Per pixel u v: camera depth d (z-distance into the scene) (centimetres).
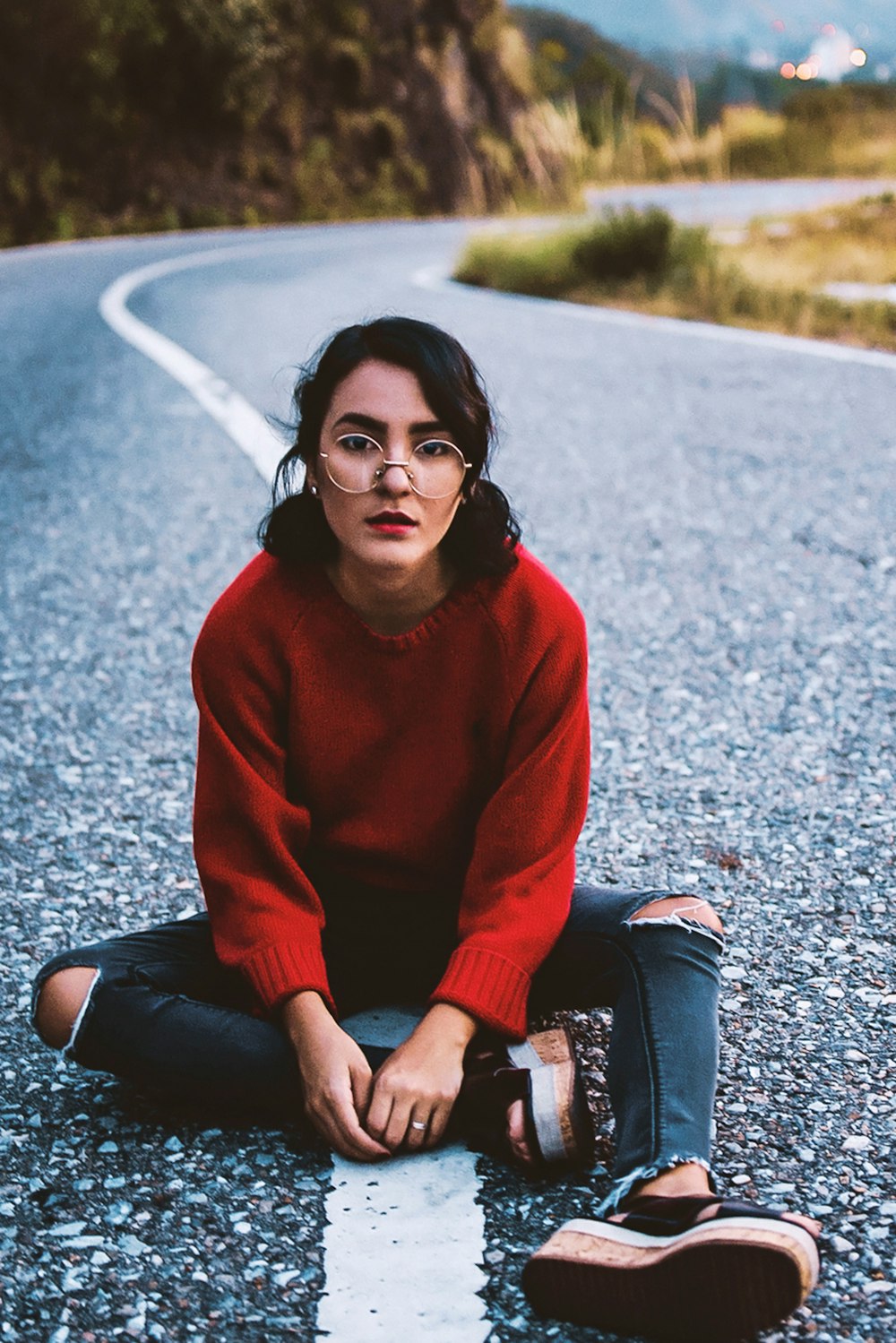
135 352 880
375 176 2969
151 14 2303
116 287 1269
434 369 178
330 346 185
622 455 600
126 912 254
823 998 219
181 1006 190
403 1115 178
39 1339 154
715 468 572
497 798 196
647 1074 171
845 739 323
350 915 208
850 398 696
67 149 2195
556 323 1005
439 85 3188
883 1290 159
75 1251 168
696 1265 145
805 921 243
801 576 439
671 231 1270
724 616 408
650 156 2936
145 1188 180
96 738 338
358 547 181
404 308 1088
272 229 2395
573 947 195
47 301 1151
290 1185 180
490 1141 183
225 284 1306
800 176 3259
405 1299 160
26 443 645
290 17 2842
